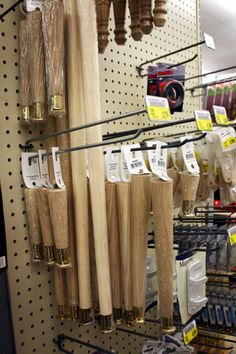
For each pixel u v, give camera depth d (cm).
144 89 108
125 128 102
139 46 106
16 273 72
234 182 90
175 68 98
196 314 88
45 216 65
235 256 106
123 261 64
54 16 57
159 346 94
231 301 112
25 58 66
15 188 71
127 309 65
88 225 64
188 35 130
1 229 50
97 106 59
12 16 70
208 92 119
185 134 92
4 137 69
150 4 67
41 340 77
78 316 68
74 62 60
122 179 65
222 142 85
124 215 63
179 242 94
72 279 67
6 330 51
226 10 309
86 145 58
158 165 63
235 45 406
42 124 74
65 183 65
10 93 70
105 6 70
